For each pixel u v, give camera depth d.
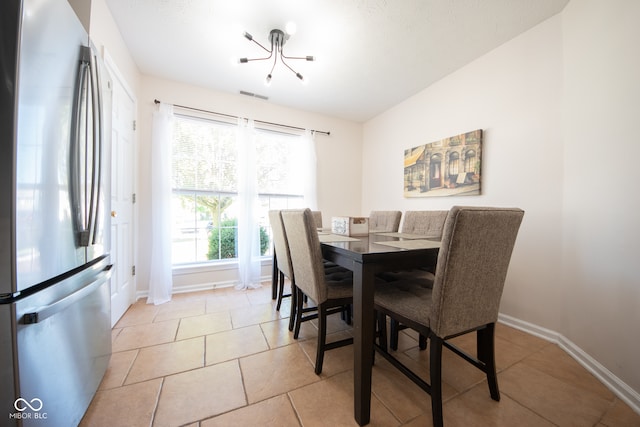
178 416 1.06
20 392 0.69
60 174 0.87
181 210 2.82
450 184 2.47
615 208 1.31
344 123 3.80
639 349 1.15
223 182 2.97
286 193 3.36
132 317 2.07
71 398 0.94
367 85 2.76
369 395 1.04
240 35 1.99
